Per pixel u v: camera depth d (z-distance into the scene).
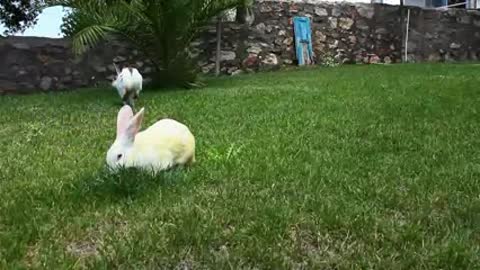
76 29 7.82
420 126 4.34
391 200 2.44
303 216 2.20
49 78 9.63
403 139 3.85
